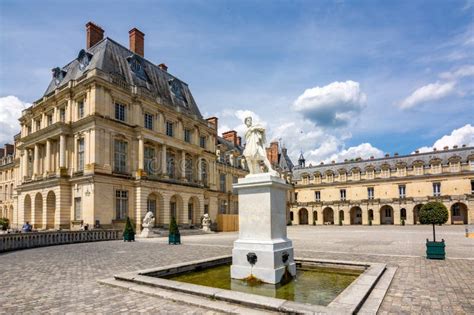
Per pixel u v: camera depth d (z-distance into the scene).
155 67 41.94
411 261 11.62
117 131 31.59
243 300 5.95
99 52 34.41
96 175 28.69
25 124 39.25
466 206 54.06
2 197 57.53
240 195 9.19
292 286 7.94
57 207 30.48
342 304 5.65
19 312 5.92
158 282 7.47
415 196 59.31
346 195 66.56
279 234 8.98
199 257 13.09
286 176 70.88
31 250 16.98
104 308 6.08
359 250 15.64
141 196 31.98
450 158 57.62
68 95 32.28
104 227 28.86
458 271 9.62
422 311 5.84
